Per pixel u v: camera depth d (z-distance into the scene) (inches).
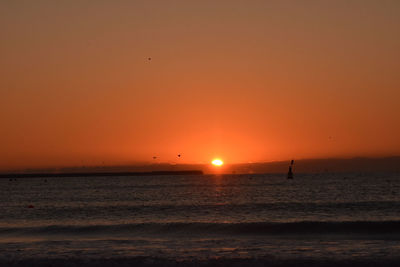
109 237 1646.2
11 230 1782.7
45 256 1216.8
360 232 1663.4
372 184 6781.5
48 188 7052.2
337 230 1695.4
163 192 5073.8
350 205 2758.4
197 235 1669.5
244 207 2719.0
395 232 1654.8
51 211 2694.4
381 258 1142.3
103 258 1175.0
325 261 1126.4
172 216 2304.4
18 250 1311.5
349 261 1122.0
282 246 1376.7
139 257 1179.3
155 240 1546.5
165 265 1112.2
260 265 1103.6
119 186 7509.8
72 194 4891.7
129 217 2305.6
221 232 1707.7
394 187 5644.7
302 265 1098.7
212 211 2518.5
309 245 1397.6
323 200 3346.5
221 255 1212.5
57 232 1740.9
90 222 2112.5
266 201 3321.9
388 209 2475.4
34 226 1878.7
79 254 1242.6
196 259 1159.0
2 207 3075.8
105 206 3024.1
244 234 1672.0
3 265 1130.0
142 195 4466.0
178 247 1366.9
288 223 1771.7
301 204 2886.3
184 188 6181.1
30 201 3754.9
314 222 1777.8
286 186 6441.9
